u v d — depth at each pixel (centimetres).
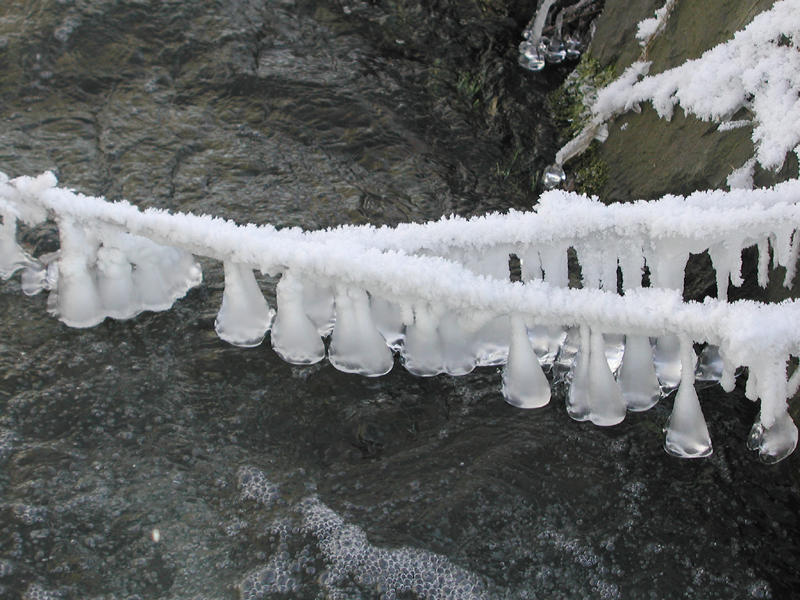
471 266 240
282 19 390
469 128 353
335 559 213
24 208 259
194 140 339
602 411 239
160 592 206
